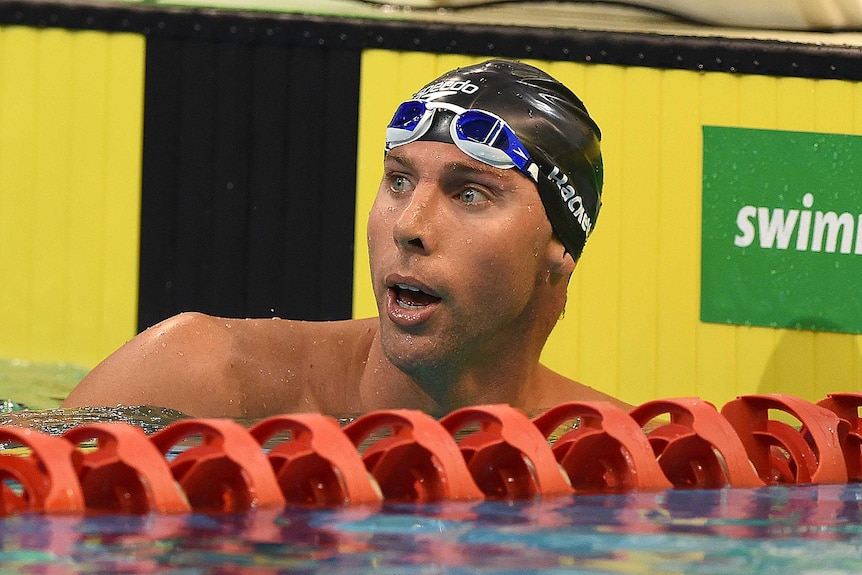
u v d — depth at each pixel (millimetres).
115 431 4922
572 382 8562
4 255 13250
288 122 13164
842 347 13227
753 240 13234
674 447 5906
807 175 13227
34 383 11375
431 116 7113
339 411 7777
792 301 13234
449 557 4062
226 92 13164
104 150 13211
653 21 13820
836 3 13500
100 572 3758
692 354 13211
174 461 5027
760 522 4891
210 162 13203
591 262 13180
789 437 6391
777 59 13188
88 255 13242
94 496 4824
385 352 7195
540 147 7340
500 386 7598
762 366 13227
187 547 4125
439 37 13078
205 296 13242
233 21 13125
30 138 13258
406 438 5363
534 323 7629
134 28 13180
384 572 3816
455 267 6949
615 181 13188
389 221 7117
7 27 13211
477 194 7105
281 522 4586
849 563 4125
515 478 5562
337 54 13117
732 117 13211
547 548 4254
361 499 5043
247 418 7508
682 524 4812
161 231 13234
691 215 13211
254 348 7836
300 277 13203
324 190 13180
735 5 13656
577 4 13984
